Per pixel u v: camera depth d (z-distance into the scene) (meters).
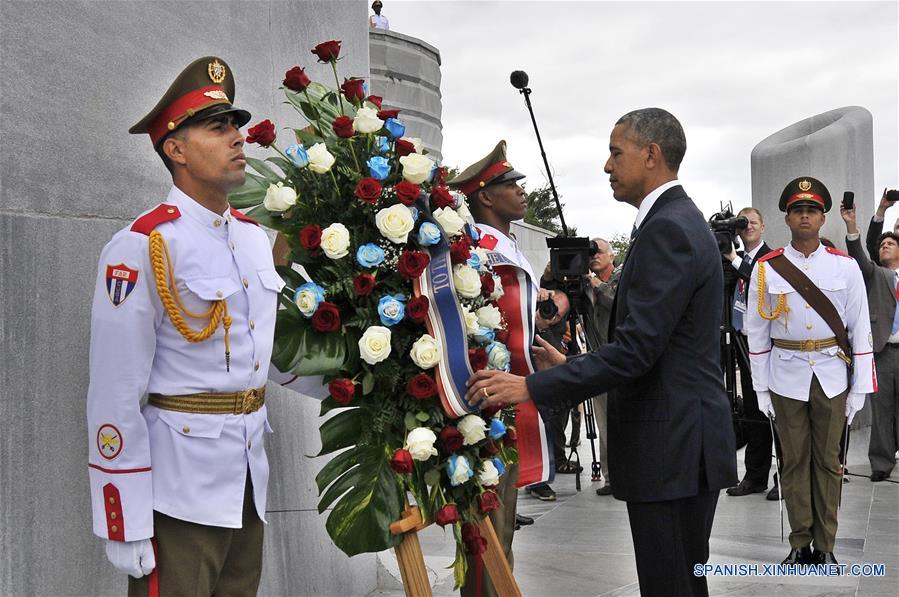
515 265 3.66
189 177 2.56
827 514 4.98
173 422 2.47
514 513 3.81
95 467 2.39
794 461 5.05
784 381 5.14
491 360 3.01
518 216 4.04
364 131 2.90
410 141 2.99
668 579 3.04
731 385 6.89
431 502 2.86
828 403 5.03
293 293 2.88
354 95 3.04
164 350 2.48
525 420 3.70
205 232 2.57
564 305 4.79
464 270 2.92
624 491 3.08
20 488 2.63
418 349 2.75
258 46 3.98
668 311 2.91
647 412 3.02
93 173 2.97
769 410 5.26
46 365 2.73
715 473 3.00
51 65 2.81
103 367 2.37
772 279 5.24
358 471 2.84
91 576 2.87
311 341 2.78
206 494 2.49
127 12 3.16
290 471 3.87
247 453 2.60
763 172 10.42
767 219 10.41
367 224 2.89
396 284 2.87
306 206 2.88
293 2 4.29
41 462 2.70
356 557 4.31
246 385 2.59
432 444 2.77
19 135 2.68
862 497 6.93
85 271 2.90
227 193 2.65
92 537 2.88
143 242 2.41
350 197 2.91
